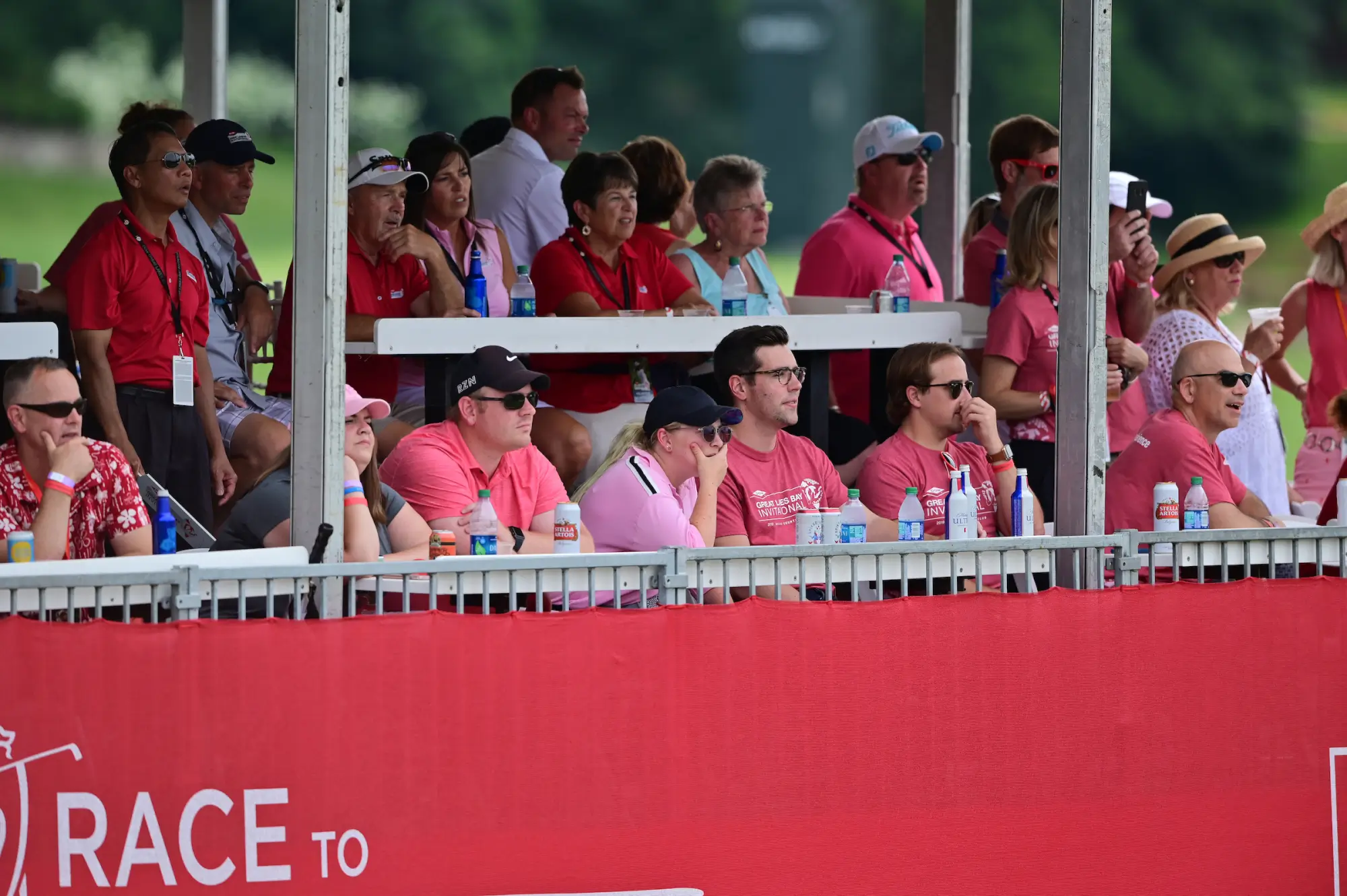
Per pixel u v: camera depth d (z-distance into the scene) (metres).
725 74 145.88
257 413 24.23
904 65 150.00
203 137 24.86
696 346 23.42
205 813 14.60
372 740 14.86
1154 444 21.95
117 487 17.88
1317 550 18.03
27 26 129.88
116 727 14.41
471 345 22.22
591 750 15.37
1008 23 127.94
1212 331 25.48
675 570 16.02
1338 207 27.69
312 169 15.41
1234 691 17.17
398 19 130.38
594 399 24.78
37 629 14.29
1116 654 16.81
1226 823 17.19
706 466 19.45
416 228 25.23
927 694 16.28
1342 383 28.11
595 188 25.22
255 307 28.34
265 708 14.65
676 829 15.61
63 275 25.39
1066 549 17.67
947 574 17.31
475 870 15.14
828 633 15.96
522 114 30.80
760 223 27.52
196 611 14.81
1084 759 16.77
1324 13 129.00
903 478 21.42
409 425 24.33
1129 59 126.69
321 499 15.71
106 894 14.48
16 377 17.17
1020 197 27.86
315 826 14.78
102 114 131.25
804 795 15.95
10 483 17.44
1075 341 17.72
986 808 16.50
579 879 15.39
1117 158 127.00
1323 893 17.52
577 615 15.29
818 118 149.25
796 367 20.86
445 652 15.00
